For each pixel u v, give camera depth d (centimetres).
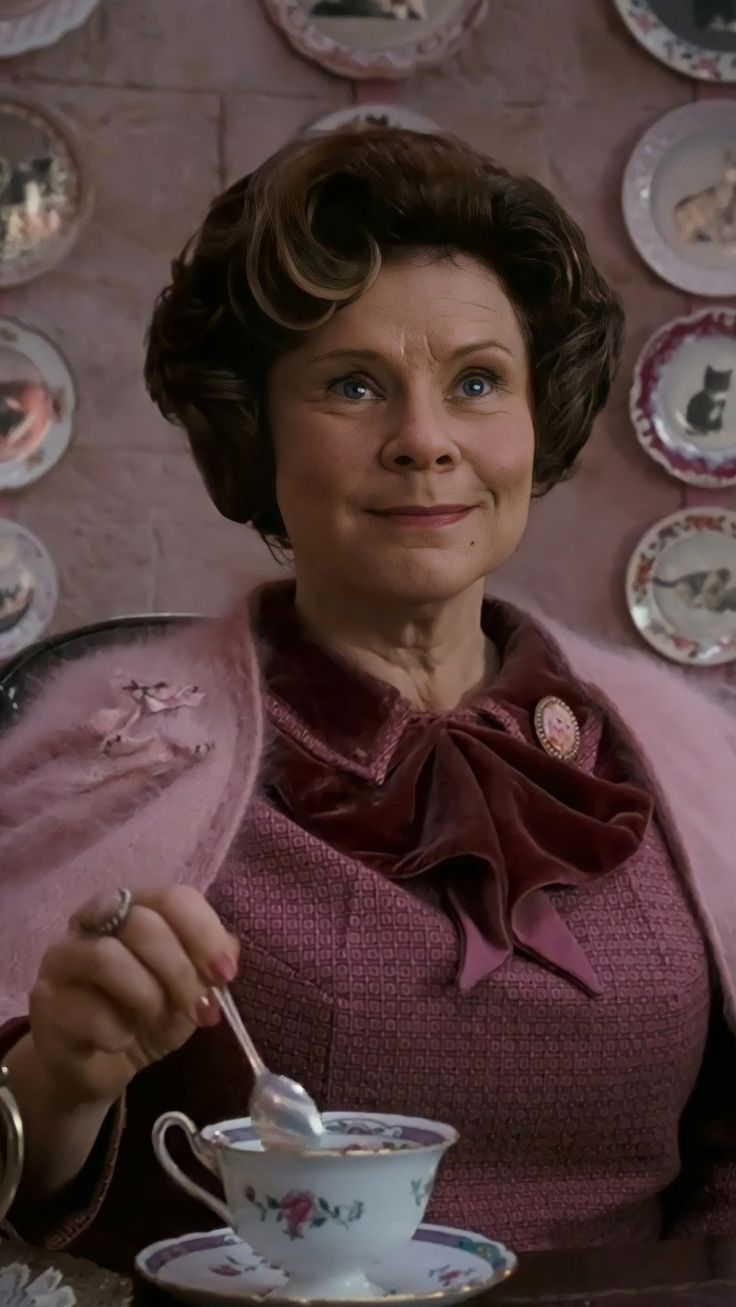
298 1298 113
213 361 148
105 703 149
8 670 166
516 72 279
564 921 143
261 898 140
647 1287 120
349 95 274
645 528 283
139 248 268
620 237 283
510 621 155
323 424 143
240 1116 139
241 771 143
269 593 152
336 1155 113
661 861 148
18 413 261
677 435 281
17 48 260
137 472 266
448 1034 139
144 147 268
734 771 152
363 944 139
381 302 142
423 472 141
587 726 151
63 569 264
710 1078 151
